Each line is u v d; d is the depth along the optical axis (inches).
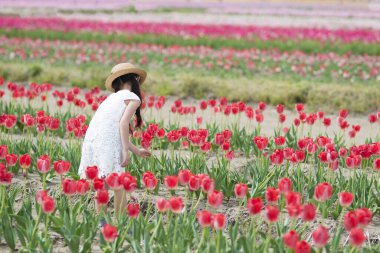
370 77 927.0
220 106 540.1
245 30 1417.3
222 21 2052.2
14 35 1349.7
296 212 254.4
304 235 335.9
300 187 388.2
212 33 1403.8
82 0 2824.8
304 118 494.6
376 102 765.9
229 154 381.7
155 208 368.5
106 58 1056.8
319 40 1291.8
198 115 706.2
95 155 344.2
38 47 1211.2
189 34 1403.8
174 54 1119.0
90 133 348.8
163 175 420.8
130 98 347.3
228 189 392.5
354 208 366.6
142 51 1165.1
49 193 396.2
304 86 800.3
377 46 1211.2
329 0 2989.7
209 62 1029.8
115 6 2630.4
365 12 2475.4
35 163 442.3
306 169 456.1
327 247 284.7
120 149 345.1
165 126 612.1
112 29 1434.5
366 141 512.4
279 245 279.1
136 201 382.0
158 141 528.7
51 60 1015.0
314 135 613.6
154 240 300.0
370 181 422.9
